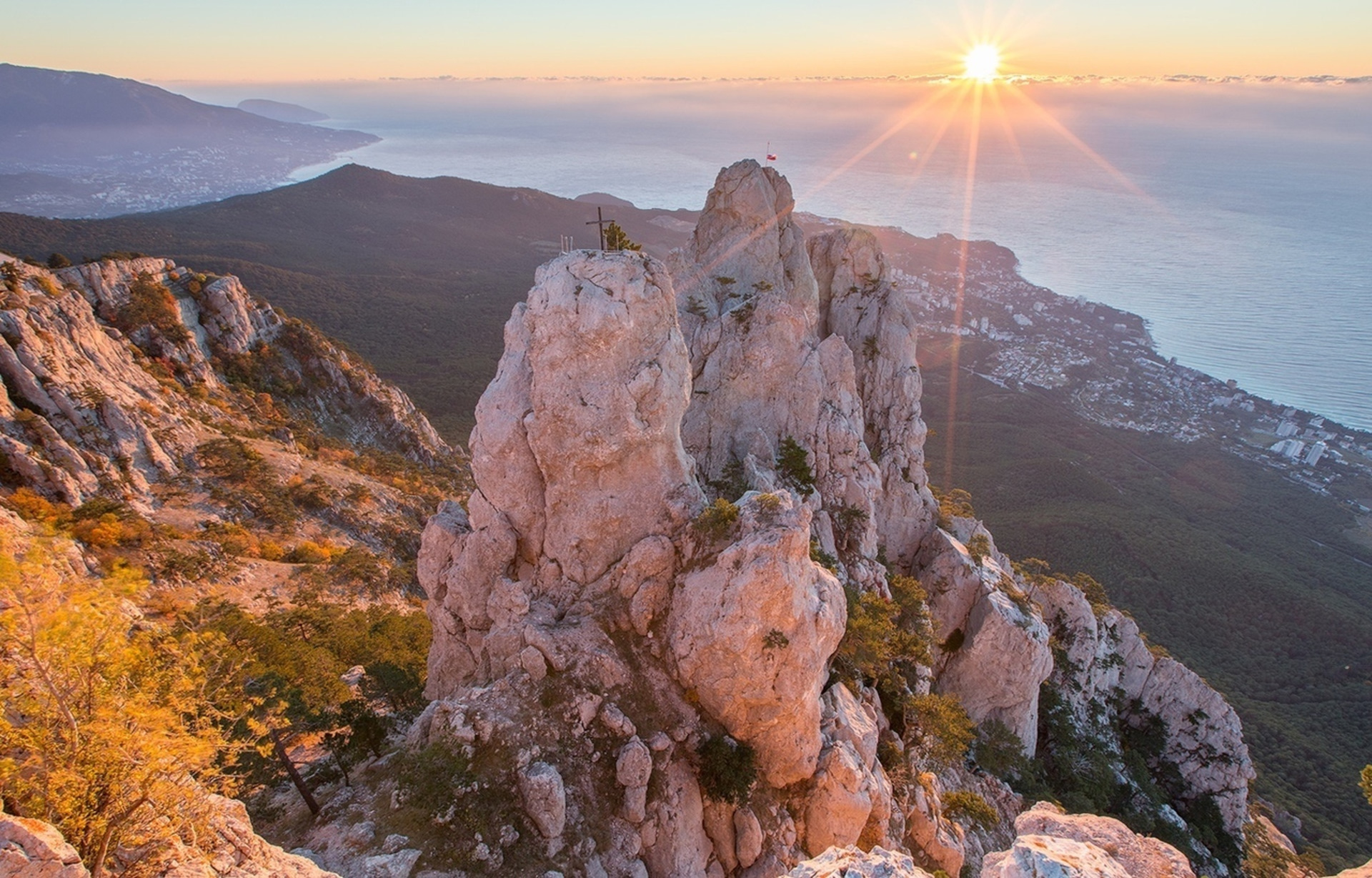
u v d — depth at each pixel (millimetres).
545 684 34750
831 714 40906
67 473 65688
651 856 32750
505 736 32500
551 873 29078
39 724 17594
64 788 17047
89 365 83938
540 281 38938
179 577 59594
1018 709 64188
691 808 34500
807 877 20438
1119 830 21953
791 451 62062
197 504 77375
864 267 79312
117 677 18578
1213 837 69625
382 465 121750
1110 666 76750
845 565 60750
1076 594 76000
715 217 73938
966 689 64875
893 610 55188
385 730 36281
